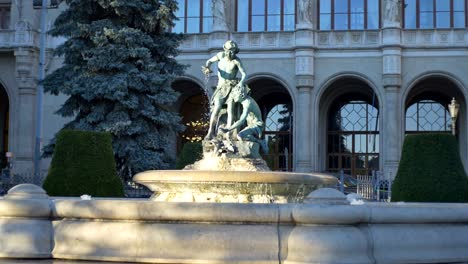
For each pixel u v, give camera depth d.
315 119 43.62
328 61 43.66
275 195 12.90
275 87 48.91
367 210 9.34
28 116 44.50
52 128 44.53
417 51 43.06
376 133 48.25
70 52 27.20
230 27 44.78
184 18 45.22
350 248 8.92
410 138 19.48
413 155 19.25
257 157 14.91
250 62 44.25
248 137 14.85
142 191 26.39
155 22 27.28
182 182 12.66
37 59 45.06
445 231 9.90
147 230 9.48
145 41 26.98
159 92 27.06
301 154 43.06
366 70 43.31
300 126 43.25
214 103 15.38
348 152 48.62
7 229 9.90
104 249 9.61
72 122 27.03
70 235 9.80
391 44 42.50
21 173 41.16
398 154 42.38
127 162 25.89
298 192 13.07
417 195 18.78
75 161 19.38
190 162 26.72
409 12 44.31
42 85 29.16
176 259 9.30
